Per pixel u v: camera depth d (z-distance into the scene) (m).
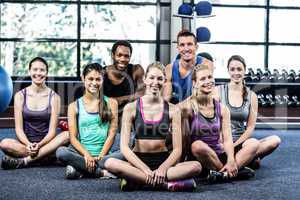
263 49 7.80
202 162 2.93
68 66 7.80
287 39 7.80
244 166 3.06
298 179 3.08
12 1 7.64
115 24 7.80
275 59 7.82
